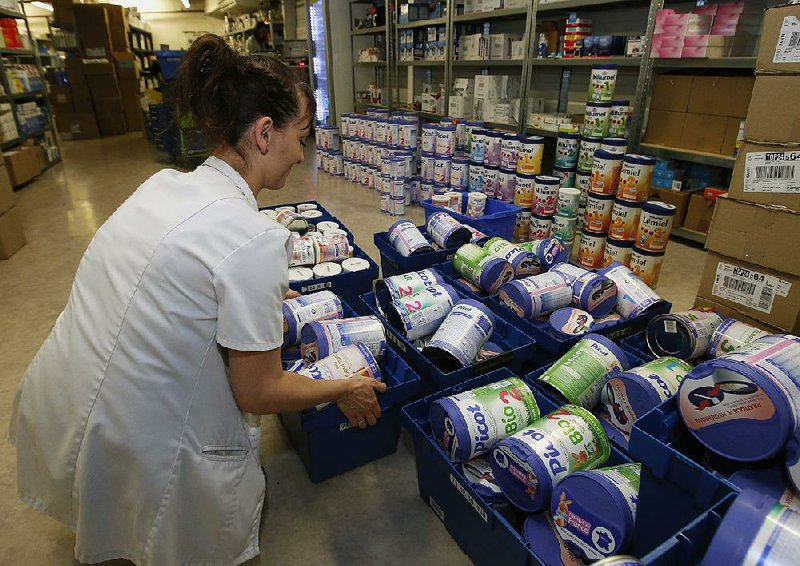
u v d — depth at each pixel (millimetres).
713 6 2838
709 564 629
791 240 1702
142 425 929
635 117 3262
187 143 4176
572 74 4457
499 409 1269
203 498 1001
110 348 918
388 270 2506
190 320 890
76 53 8961
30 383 1038
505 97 4488
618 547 967
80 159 6977
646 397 1256
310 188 4941
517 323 1816
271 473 1505
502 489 1186
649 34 3070
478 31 5082
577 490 1024
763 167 1723
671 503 894
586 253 2883
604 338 1512
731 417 873
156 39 15102
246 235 869
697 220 3238
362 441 1495
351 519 1350
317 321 1599
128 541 1062
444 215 2506
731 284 1913
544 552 1068
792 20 1552
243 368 910
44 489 1078
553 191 3045
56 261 3209
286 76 952
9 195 3320
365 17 6719
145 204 959
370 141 4750
